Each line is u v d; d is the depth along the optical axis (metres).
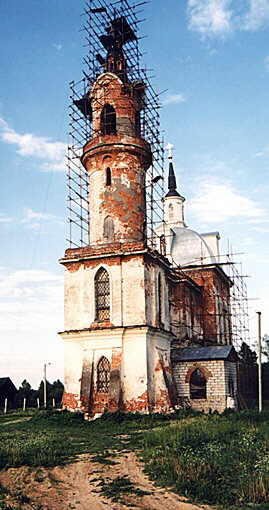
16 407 57.06
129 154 38.41
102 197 37.81
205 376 38.00
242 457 18.36
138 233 37.44
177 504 14.35
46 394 58.91
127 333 34.06
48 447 21.20
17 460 18.83
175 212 58.22
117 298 34.84
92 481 16.80
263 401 49.91
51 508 14.22
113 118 40.31
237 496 14.86
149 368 33.91
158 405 33.81
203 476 16.28
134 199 37.88
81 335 34.97
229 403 36.94
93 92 40.47
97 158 38.56
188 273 50.56
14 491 15.72
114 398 32.44
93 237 37.69
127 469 18.19
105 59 42.34
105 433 27.17
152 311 35.56
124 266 35.31
